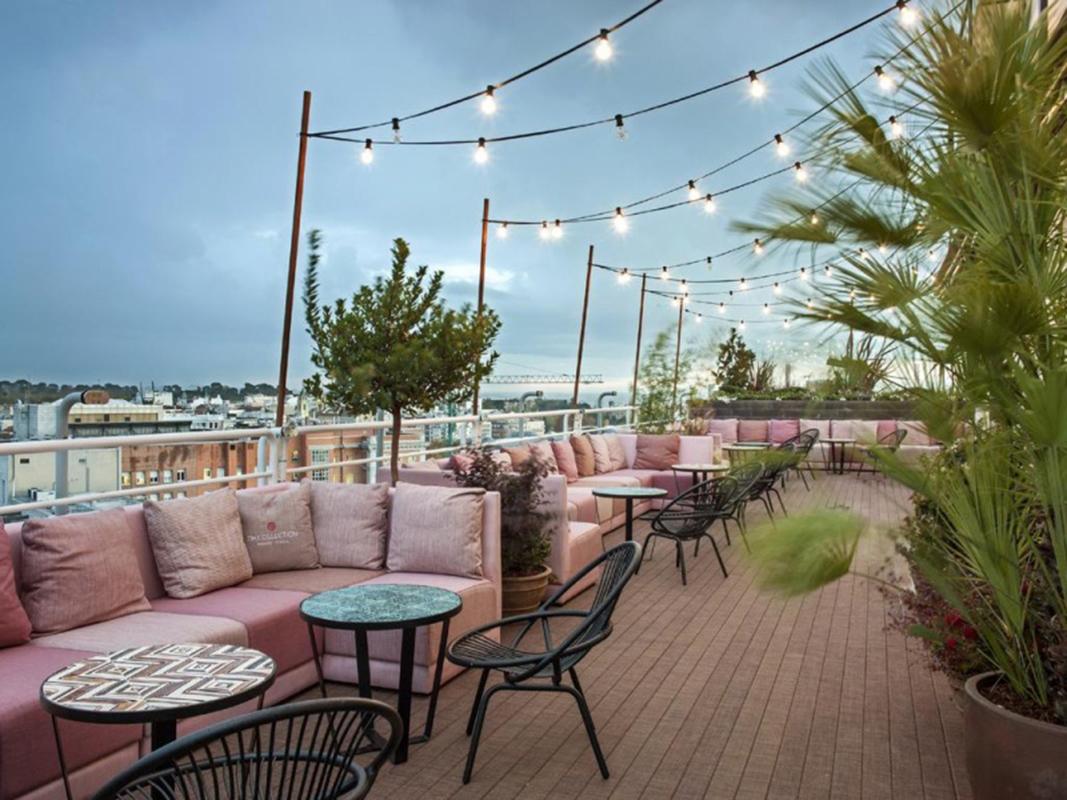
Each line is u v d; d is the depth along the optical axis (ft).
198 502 12.24
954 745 10.09
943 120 7.46
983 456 7.50
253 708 10.47
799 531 6.51
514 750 9.88
